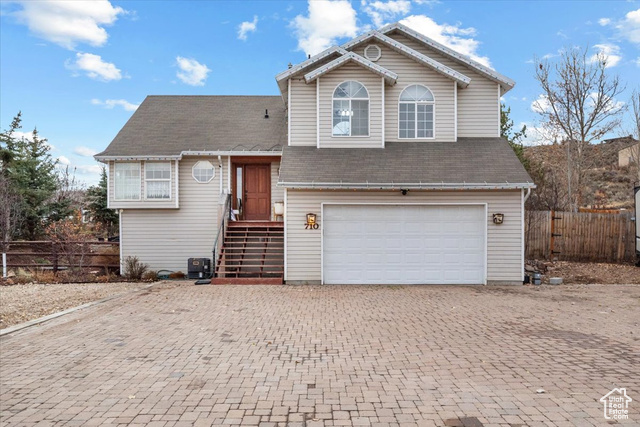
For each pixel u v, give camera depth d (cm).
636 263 1502
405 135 1391
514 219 1227
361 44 1392
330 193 1240
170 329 718
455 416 391
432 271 1242
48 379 496
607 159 3238
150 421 389
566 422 377
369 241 1243
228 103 1862
